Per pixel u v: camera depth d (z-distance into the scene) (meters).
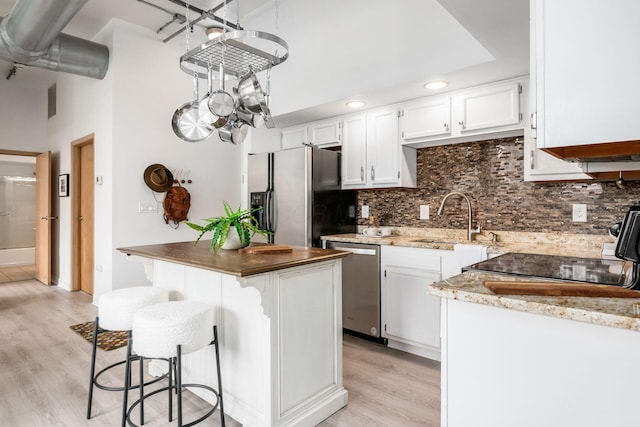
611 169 2.19
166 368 2.47
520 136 2.97
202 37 4.24
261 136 4.41
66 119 5.02
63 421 1.99
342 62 3.30
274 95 3.92
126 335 3.29
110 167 3.94
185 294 2.34
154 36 4.23
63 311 4.00
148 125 4.20
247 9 3.17
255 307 1.91
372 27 3.03
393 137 3.39
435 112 3.10
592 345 1.00
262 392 1.87
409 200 3.64
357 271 3.28
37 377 2.50
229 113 2.21
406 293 2.96
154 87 4.25
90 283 4.70
